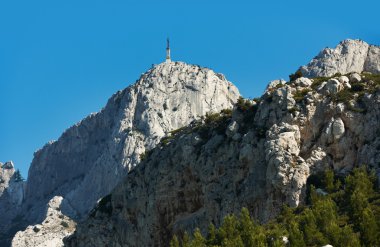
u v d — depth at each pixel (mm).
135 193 158625
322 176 124250
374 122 125438
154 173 154125
